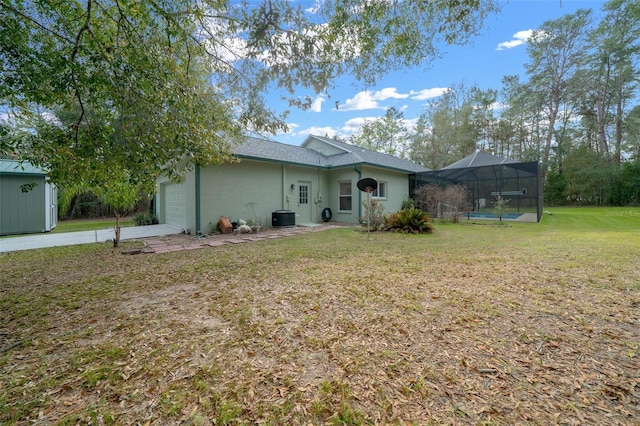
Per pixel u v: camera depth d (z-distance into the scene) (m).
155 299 3.22
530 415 1.44
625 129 20.94
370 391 1.65
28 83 2.85
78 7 3.21
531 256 5.03
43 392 1.68
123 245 6.80
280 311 2.83
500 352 2.04
